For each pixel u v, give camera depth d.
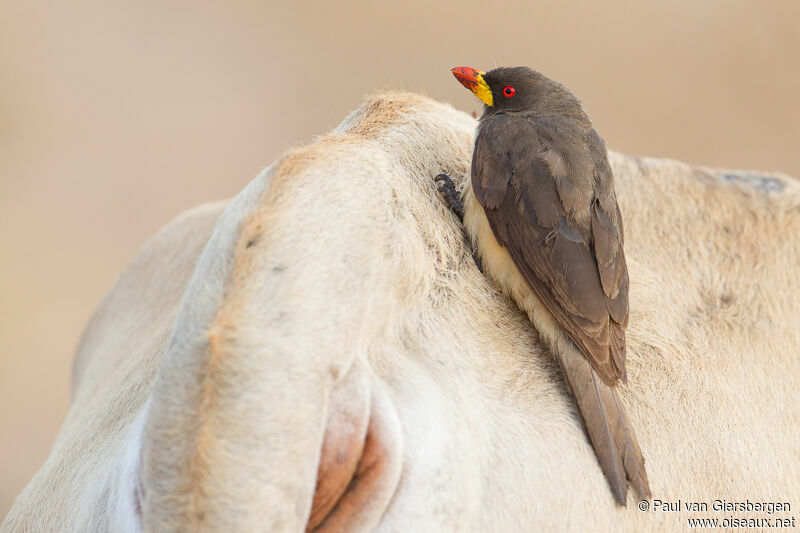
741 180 5.00
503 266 4.85
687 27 11.96
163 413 4.75
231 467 4.74
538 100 4.90
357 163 4.80
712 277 4.95
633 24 12.06
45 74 11.62
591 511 4.82
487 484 4.80
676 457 4.87
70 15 12.55
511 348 4.84
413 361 4.80
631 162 5.00
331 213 4.78
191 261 5.01
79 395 5.02
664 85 11.25
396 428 4.77
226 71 11.78
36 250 9.53
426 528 4.77
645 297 4.92
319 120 11.02
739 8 12.06
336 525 4.77
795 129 10.69
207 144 10.80
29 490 4.89
